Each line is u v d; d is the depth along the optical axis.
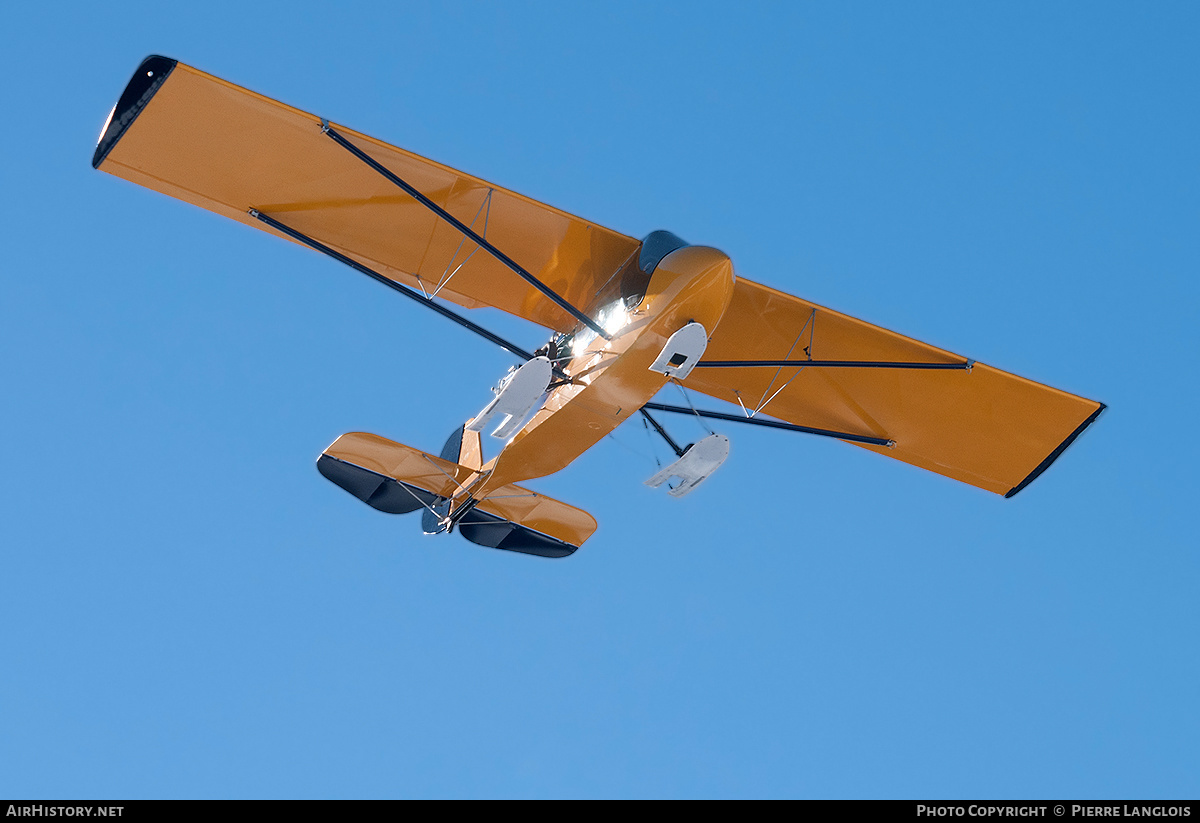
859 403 29.20
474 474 28.09
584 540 29.94
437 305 25.38
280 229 24.44
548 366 23.34
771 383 28.97
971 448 29.59
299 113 21.91
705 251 22.89
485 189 23.50
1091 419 27.94
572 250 24.86
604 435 25.38
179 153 22.84
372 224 24.67
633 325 23.23
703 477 26.19
